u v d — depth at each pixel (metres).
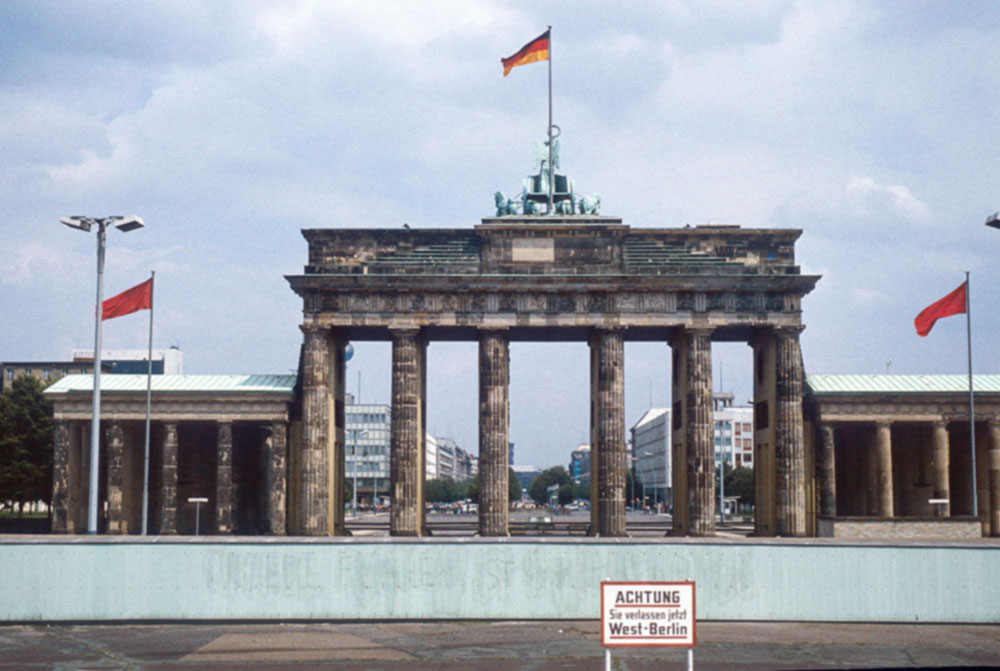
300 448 109.44
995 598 49.00
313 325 107.56
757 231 109.00
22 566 48.75
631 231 108.88
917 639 45.62
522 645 43.94
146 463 93.69
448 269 108.56
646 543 49.34
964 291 105.12
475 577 49.12
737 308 107.62
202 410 109.38
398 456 107.00
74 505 111.00
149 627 48.22
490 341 107.81
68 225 67.75
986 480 114.62
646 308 107.81
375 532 125.19
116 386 111.50
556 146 115.44
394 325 107.69
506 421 108.00
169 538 49.34
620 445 107.25
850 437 122.00
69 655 41.75
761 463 113.00
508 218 109.06
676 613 27.61
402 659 41.00
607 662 27.55
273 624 48.78
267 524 114.56
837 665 40.06
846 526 101.38
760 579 49.19
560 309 108.00
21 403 141.00
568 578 49.16
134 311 94.62
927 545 49.38
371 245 109.19
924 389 109.69
